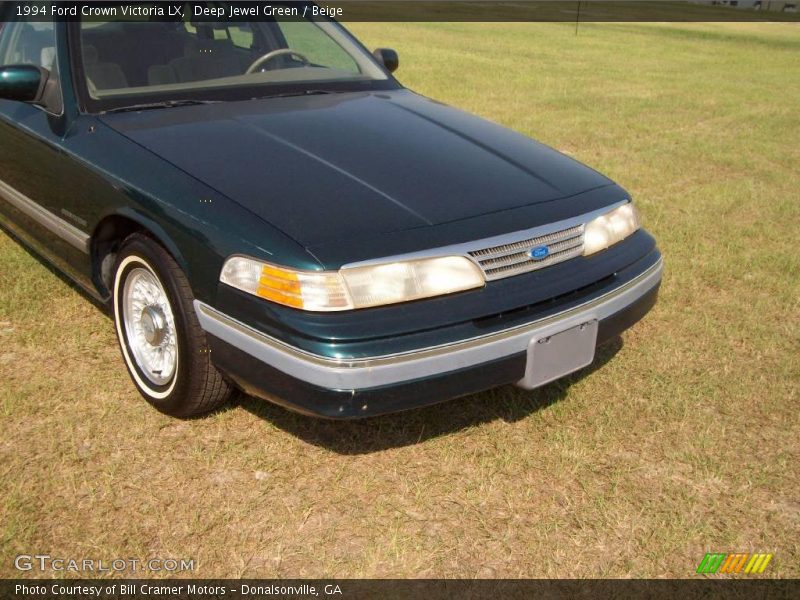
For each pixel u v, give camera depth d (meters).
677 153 8.16
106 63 3.68
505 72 14.13
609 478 2.95
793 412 3.44
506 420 3.27
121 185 3.06
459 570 2.50
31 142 3.66
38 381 3.40
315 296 2.49
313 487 2.85
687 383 3.62
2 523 2.59
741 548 2.64
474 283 2.67
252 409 3.26
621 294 3.05
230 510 2.71
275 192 2.80
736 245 5.35
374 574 2.47
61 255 3.72
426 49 17.67
